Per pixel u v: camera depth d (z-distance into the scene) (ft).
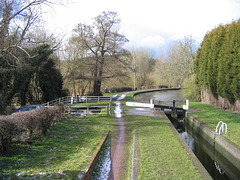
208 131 41.45
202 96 97.19
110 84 148.77
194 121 53.57
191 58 115.24
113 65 107.45
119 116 56.34
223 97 69.46
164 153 26.16
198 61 94.94
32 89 86.74
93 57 104.17
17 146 26.18
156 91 208.13
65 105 56.95
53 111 38.68
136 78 225.35
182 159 24.11
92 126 43.24
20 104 77.46
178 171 20.89
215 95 77.87
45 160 23.13
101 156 27.43
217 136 36.55
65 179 18.47
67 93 105.81
